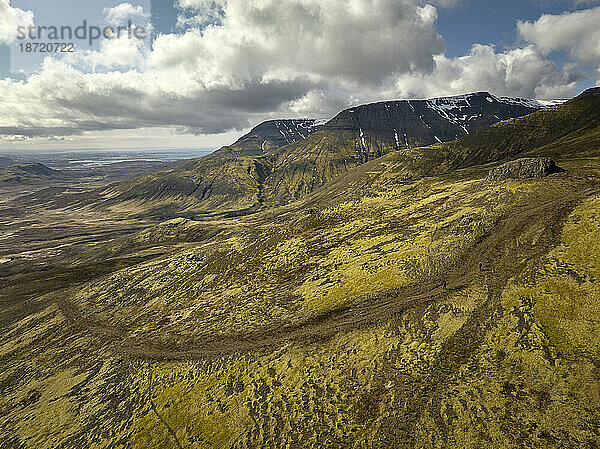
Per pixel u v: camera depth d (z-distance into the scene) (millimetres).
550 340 42031
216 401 51844
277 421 44844
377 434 38281
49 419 60250
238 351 63469
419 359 47344
